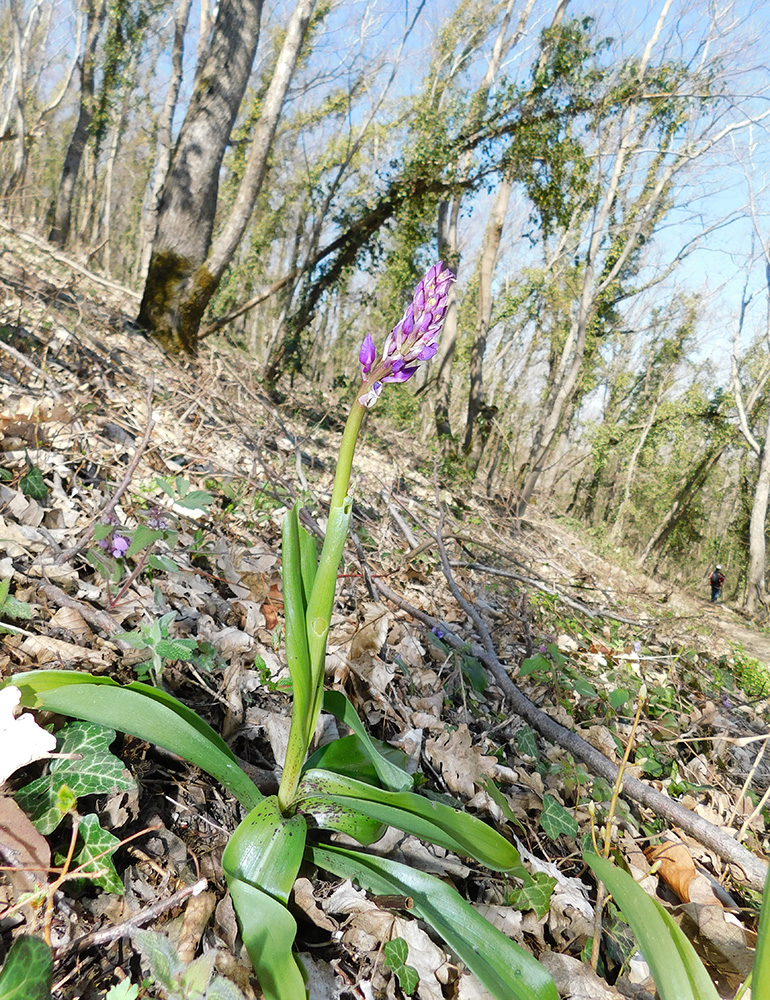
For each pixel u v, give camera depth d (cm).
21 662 176
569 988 155
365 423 1302
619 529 3200
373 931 151
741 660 641
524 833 213
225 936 134
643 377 3766
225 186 2480
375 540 448
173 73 1977
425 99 1772
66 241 2197
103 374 486
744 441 3253
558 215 1511
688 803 293
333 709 174
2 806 121
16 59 2061
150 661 197
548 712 324
